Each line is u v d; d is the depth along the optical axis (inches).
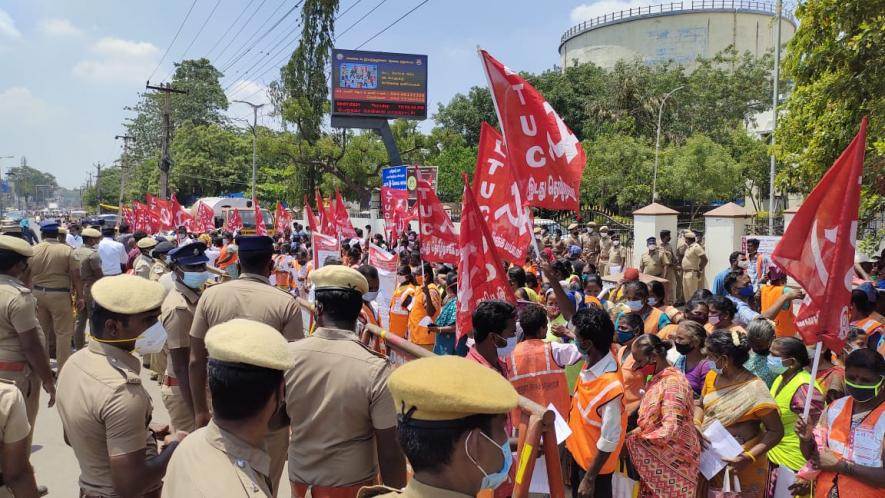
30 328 185.0
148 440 113.0
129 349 111.0
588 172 1208.8
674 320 250.7
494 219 205.0
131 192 2485.2
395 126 1359.5
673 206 1352.1
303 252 454.6
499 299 169.8
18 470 113.0
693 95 1453.0
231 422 78.4
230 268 436.1
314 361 119.9
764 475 161.9
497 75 186.9
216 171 2199.8
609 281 591.8
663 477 150.1
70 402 105.7
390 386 63.9
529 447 89.7
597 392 156.0
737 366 162.2
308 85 1349.7
